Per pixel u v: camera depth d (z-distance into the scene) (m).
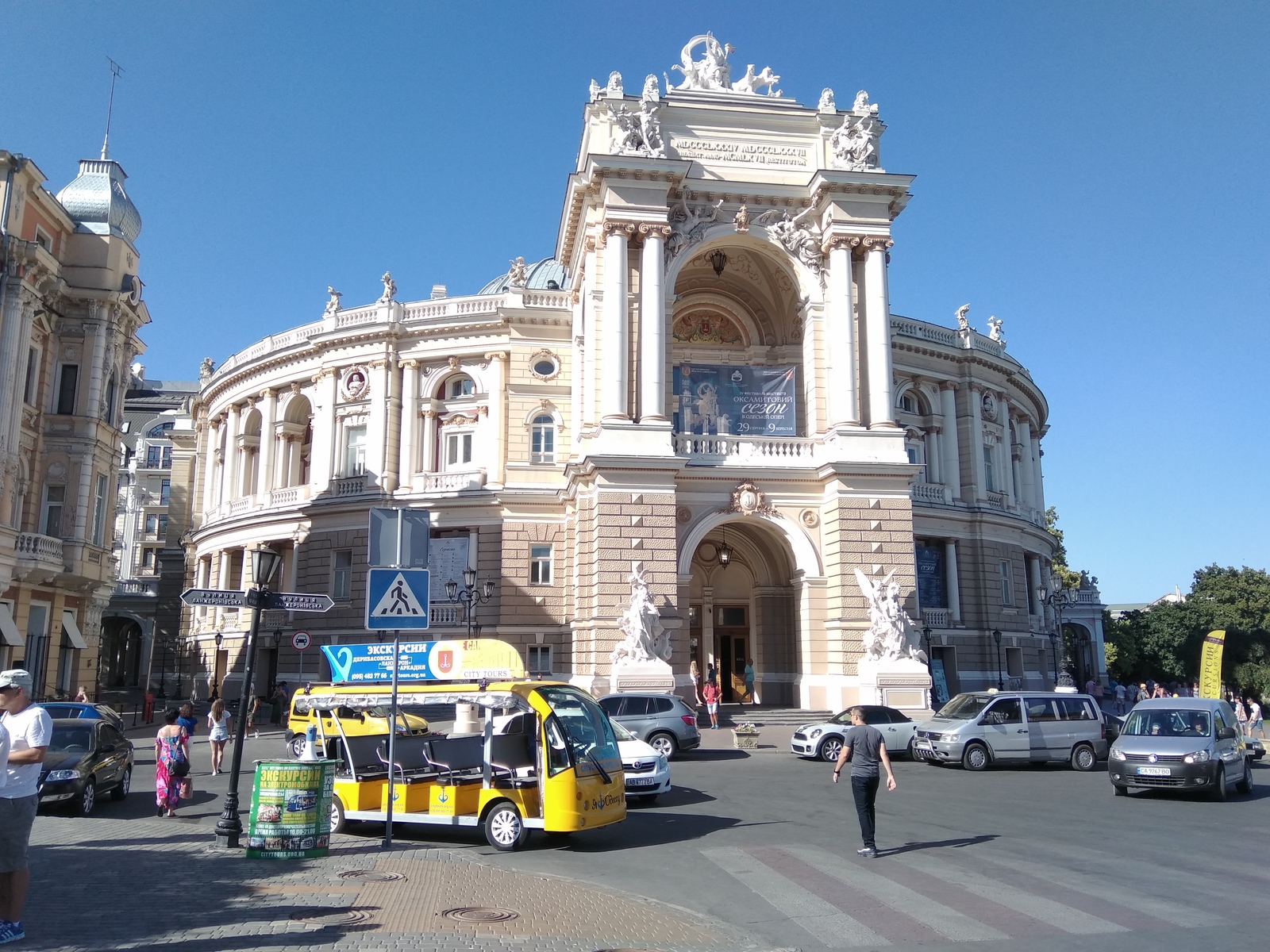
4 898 9.16
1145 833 16.44
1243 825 17.30
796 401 40.75
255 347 55.22
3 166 37.94
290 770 14.21
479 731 19.39
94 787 19.59
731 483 36.97
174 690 59.16
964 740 27.05
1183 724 21.58
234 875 12.77
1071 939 10.17
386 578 15.27
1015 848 15.07
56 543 40.34
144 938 9.55
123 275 44.69
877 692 34.25
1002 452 55.62
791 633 41.47
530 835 16.47
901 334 51.47
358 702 16.91
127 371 47.47
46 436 41.81
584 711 16.44
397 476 48.47
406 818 16.16
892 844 15.44
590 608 35.88
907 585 36.16
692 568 44.47
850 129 40.06
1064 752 27.11
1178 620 75.62
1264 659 67.50
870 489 36.78
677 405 39.09
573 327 45.22
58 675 42.28
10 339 37.59
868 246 39.00
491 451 47.47
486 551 46.16
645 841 16.02
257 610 15.71
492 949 9.49
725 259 41.81
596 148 39.41
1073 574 79.69
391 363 49.00
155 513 90.44
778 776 24.59
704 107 39.66
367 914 10.75
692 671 34.97
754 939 10.26
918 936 10.34
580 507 37.28
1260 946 9.83
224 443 59.47
